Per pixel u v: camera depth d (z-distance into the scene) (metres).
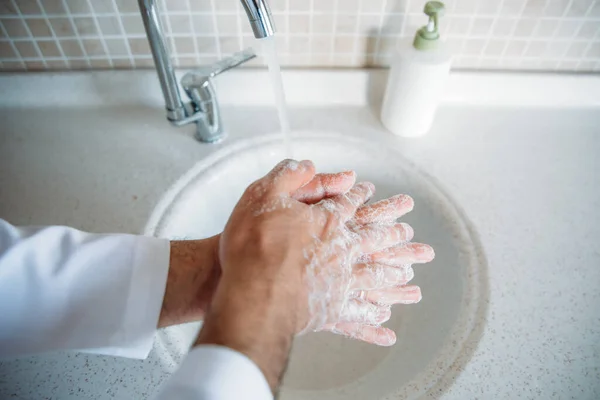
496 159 0.66
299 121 0.71
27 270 0.37
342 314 0.42
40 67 0.69
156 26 0.52
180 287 0.43
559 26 0.65
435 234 0.61
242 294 0.32
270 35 0.47
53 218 0.58
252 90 0.72
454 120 0.71
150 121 0.71
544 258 0.54
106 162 0.65
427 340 0.53
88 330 0.38
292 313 0.33
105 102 0.72
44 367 0.45
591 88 0.71
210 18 0.63
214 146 0.67
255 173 0.68
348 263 0.39
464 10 0.63
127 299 0.39
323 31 0.66
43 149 0.66
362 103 0.73
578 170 0.64
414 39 0.60
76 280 0.38
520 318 0.49
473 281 0.52
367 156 0.67
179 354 0.48
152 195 0.61
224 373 0.28
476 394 0.44
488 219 0.58
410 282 0.63
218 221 0.69
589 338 0.47
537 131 0.70
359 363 0.60
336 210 0.41
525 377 0.45
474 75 0.70
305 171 0.41
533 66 0.71
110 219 0.58
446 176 0.63
